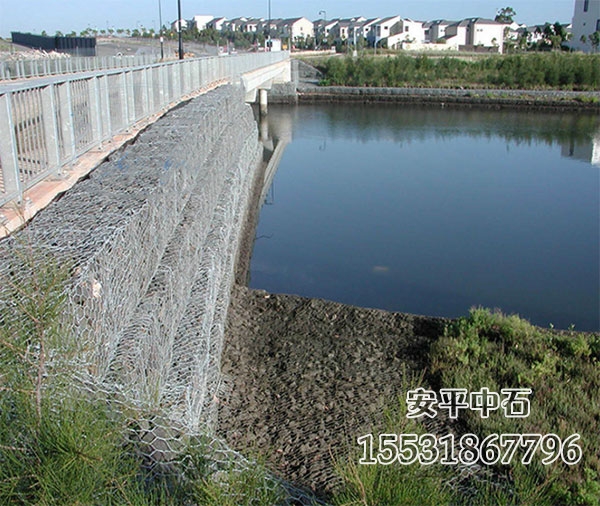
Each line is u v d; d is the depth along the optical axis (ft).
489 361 26.27
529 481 13.87
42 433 8.95
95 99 28.40
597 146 104.73
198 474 10.18
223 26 451.53
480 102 156.56
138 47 208.33
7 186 18.16
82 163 25.70
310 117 137.28
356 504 10.05
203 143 37.63
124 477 9.39
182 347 20.35
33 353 9.95
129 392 12.52
